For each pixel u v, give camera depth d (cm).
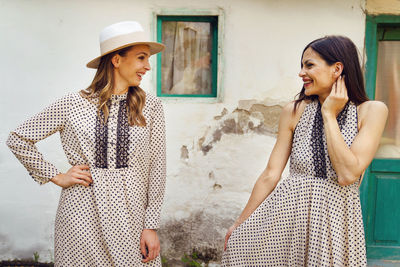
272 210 175
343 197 164
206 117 298
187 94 308
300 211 168
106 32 179
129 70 181
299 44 288
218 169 302
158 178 192
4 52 291
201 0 287
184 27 299
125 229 178
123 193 179
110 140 179
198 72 305
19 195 305
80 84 296
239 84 294
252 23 287
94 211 178
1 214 306
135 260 182
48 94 296
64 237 182
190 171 302
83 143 178
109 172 179
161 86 306
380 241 319
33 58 293
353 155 156
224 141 299
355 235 165
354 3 281
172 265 309
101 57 186
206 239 307
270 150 299
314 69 167
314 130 172
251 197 191
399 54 304
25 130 181
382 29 301
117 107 183
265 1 285
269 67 291
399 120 310
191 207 305
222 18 287
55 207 307
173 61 303
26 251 311
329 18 284
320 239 162
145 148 186
